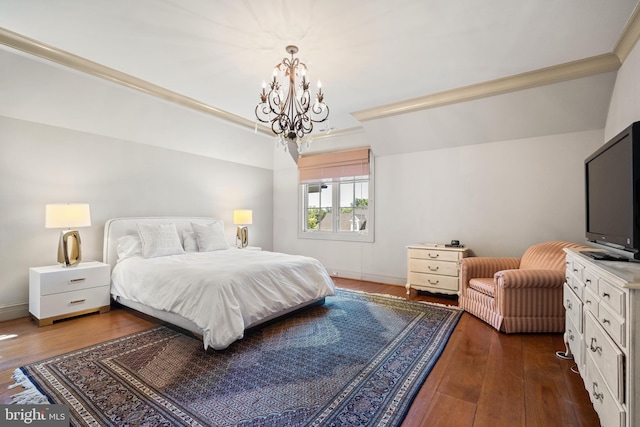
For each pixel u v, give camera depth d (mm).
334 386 1804
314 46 2389
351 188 4973
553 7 1926
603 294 1380
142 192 3883
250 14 2004
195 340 2439
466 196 3906
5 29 2229
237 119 4250
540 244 3141
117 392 1723
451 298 3738
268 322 2787
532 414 1554
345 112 3973
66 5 1939
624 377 1148
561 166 3346
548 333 2615
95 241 3434
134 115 3537
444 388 1794
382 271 4590
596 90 2842
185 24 2125
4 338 2451
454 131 3795
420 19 2047
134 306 2973
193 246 3994
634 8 1938
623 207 1604
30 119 2945
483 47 2408
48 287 2734
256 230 5520
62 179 3176
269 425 1471
